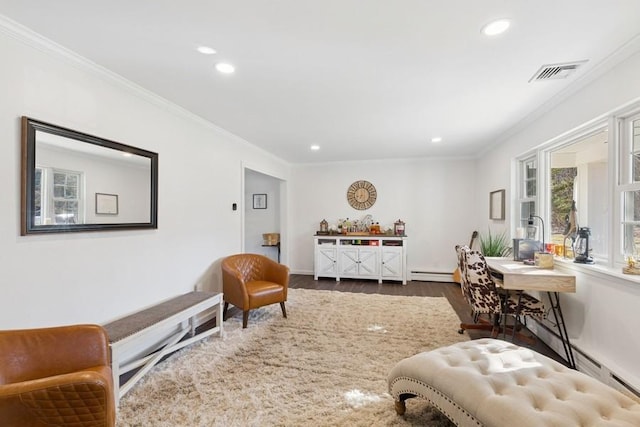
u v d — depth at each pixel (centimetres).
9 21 165
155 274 275
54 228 191
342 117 331
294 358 249
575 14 158
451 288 496
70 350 152
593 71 218
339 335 296
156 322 223
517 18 162
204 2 150
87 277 214
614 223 212
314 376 221
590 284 228
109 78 228
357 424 170
